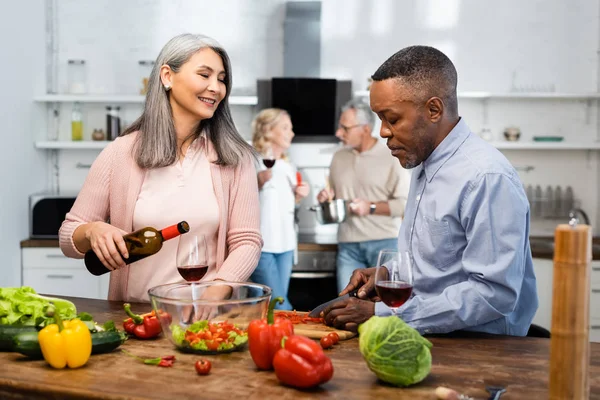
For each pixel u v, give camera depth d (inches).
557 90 194.5
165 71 86.4
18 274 172.4
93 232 79.5
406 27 194.2
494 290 68.2
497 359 64.1
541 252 165.6
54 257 175.0
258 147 164.7
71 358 60.4
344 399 53.9
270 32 195.5
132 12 195.0
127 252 77.6
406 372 55.7
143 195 88.5
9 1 163.8
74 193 192.5
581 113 195.8
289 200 162.1
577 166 197.3
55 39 195.5
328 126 188.4
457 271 73.8
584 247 49.1
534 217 197.0
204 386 56.6
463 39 194.2
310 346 55.7
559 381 50.0
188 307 65.8
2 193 160.1
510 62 194.5
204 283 73.9
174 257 88.2
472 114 196.5
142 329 70.4
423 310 70.0
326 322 73.8
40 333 61.1
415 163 74.9
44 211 176.4
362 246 162.7
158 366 61.7
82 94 188.9
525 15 193.3
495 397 53.6
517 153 197.5
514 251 67.8
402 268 64.6
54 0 194.5
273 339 59.8
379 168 162.4
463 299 68.8
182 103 86.1
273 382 57.7
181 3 194.9
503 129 196.5
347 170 165.8
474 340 70.5
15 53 168.4
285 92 186.7
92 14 194.9
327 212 158.9
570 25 193.2
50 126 197.2
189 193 88.5
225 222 90.0
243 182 91.4
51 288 175.9
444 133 73.9
